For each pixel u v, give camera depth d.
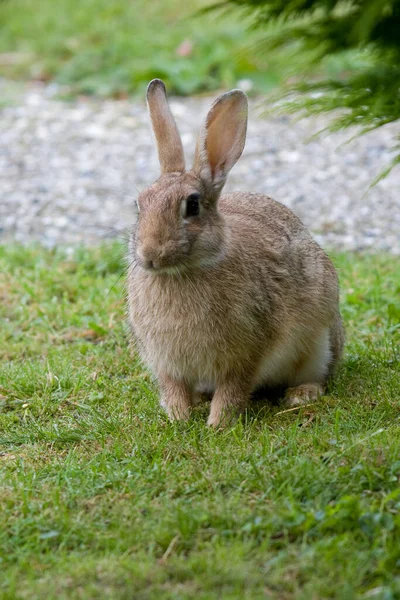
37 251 16.56
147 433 9.76
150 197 9.52
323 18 10.33
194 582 6.81
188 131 23.67
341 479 8.17
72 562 7.15
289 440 9.16
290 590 6.69
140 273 10.03
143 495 8.21
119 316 13.68
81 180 20.95
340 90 10.62
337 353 11.38
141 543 7.40
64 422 10.45
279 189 20.12
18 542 7.55
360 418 9.91
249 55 11.18
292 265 10.64
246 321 9.92
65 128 24.55
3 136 23.97
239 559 6.96
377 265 15.57
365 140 22.81
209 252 9.55
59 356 12.41
